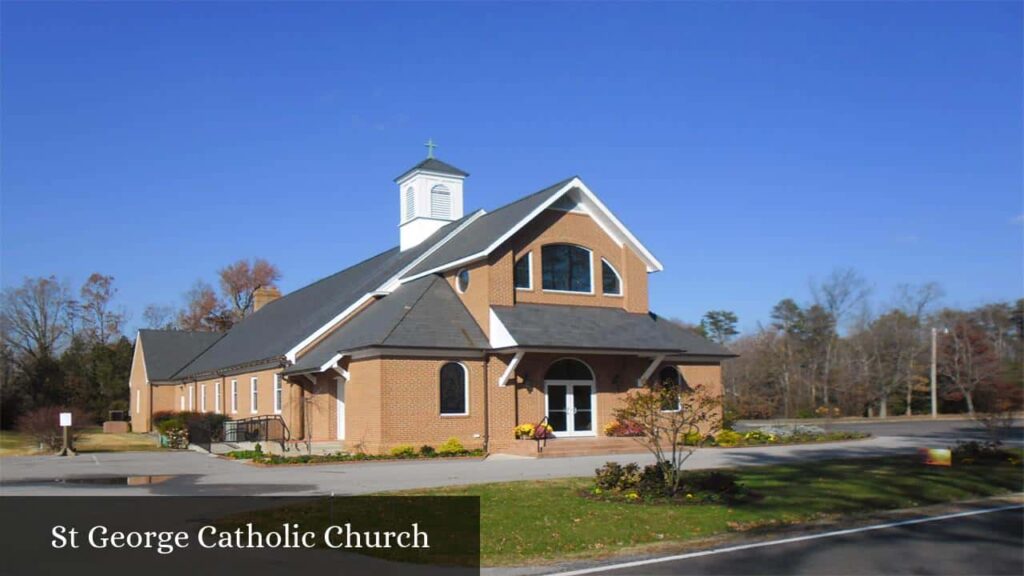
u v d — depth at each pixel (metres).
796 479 19.91
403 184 43.16
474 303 32.12
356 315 36.12
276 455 28.89
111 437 47.53
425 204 41.78
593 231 34.38
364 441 29.67
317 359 33.22
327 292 45.94
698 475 20.11
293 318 45.16
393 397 28.81
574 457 28.31
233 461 28.50
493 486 18.98
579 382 32.69
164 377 55.31
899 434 39.16
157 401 55.31
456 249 34.72
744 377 69.19
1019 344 72.19
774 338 74.81
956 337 69.31
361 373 30.31
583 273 34.09
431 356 29.67
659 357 33.47
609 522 14.49
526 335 29.95
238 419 42.47
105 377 64.19
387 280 36.88
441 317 31.41
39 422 35.44
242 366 41.03
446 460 27.52
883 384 68.88
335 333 35.62
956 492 18.14
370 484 20.20
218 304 90.06
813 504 16.30
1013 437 36.31
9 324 75.31
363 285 40.09
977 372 66.75
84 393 63.09
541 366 31.73
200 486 20.50
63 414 33.34
